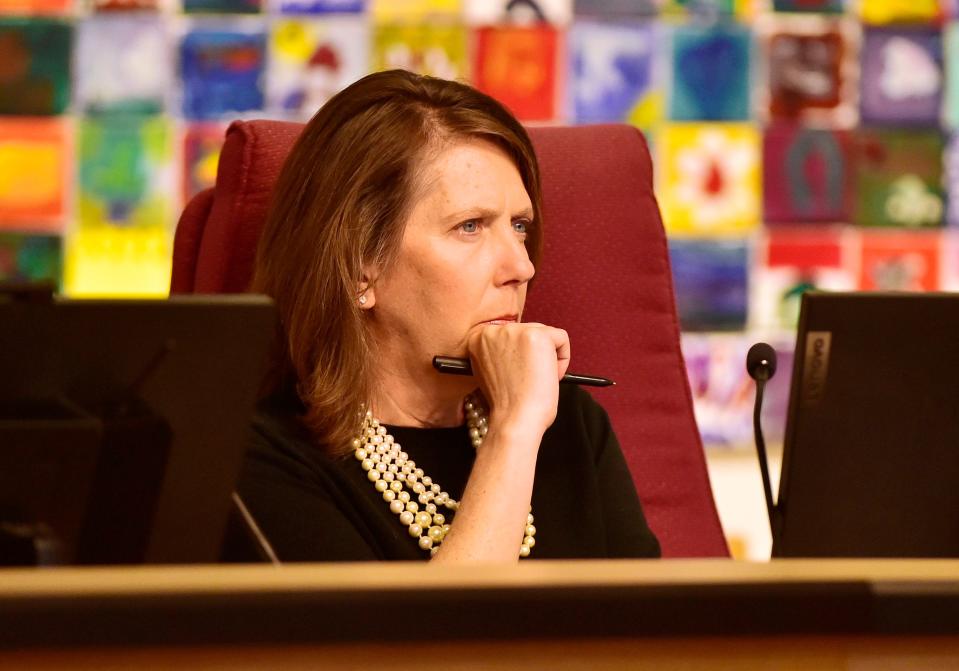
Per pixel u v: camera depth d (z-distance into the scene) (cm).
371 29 1033
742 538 1085
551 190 657
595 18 1047
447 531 496
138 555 330
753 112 1064
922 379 424
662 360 664
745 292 1071
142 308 318
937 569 279
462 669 263
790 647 273
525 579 264
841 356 420
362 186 512
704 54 1058
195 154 1034
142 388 321
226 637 252
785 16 1064
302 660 259
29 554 317
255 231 594
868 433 428
